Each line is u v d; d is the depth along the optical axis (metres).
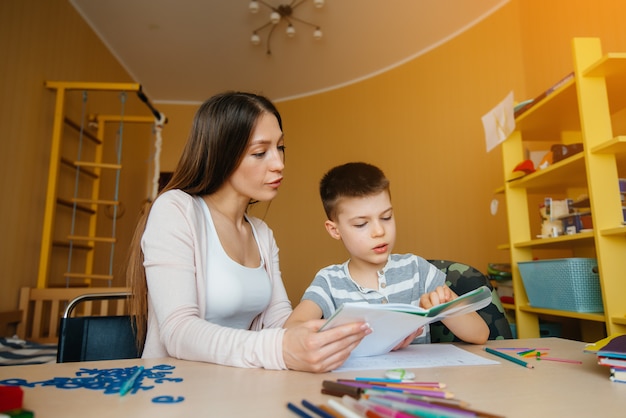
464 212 3.17
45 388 0.51
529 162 1.88
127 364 0.68
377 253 1.10
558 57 2.48
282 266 4.18
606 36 2.13
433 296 0.86
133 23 3.31
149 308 0.93
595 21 2.20
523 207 1.99
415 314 0.66
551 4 2.54
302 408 0.43
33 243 2.59
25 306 2.40
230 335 0.68
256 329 1.13
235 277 1.00
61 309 2.77
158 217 0.92
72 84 2.66
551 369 0.62
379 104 3.93
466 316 0.89
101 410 0.43
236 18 3.25
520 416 0.41
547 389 0.51
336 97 4.23
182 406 0.44
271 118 1.04
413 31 3.38
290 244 4.19
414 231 3.52
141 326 1.00
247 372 0.62
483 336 0.88
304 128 4.34
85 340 1.05
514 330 2.02
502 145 2.04
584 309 1.54
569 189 2.02
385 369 0.64
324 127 4.24
